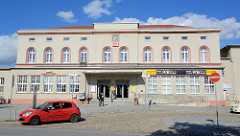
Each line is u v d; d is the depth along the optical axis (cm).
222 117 1484
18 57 2978
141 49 2952
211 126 1106
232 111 1870
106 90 2758
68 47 2989
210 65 2897
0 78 2948
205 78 2680
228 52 3222
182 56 2961
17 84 2680
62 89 2677
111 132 959
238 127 1073
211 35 2959
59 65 2928
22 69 2706
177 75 2697
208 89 2658
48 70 2700
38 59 2970
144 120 1340
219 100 2622
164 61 2953
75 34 3011
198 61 2919
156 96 2652
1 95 2898
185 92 2658
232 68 3098
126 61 2947
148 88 2691
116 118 1443
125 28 3008
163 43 2962
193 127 1080
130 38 2967
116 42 2953
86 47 2981
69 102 1316
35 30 3019
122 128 1067
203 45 2948
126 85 2755
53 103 1262
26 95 2661
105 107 2178
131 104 2536
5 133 909
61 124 1202
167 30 2972
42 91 2662
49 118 1209
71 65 2931
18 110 1900
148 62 2933
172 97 2641
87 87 2703
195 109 2083
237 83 3062
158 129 1039
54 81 2681
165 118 1416
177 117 1470
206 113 1788
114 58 2930
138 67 2684
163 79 2705
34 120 1170
